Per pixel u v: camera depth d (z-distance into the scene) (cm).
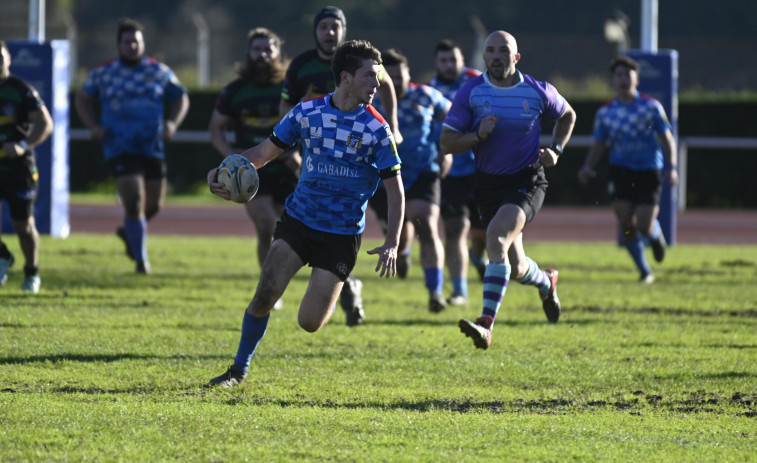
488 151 2577
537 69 9962
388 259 1978
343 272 2061
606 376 2302
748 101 8612
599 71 9938
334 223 2034
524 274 2659
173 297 3459
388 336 2814
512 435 1769
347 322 2966
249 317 2105
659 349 2652
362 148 2003
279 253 2036
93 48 9512
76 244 5178
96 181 9075
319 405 1989
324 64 3000
